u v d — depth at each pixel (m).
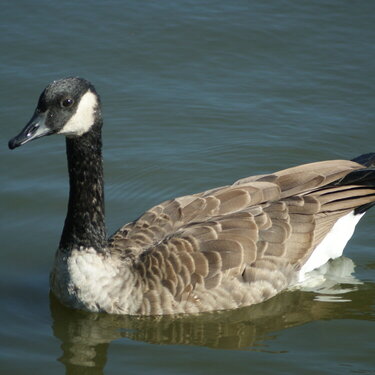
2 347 12.67
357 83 19.44
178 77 19.72
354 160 14.91
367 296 14.09
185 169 17.39
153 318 13.08
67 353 12.64
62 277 13.29
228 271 12.94
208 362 12.37
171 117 18.66
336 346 12.79
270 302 13.63
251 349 12.72
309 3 21.84
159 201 16.55
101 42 20.52
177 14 21.59
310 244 13.59
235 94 19.28
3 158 17.30
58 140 18.09
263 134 18.22
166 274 12.76
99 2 21.88
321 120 18.48
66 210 16.03
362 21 21.28
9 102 18.53
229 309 13.23
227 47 20.61
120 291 12.99
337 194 13.86
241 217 13.29
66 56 20.00
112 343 12.91
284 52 20.45
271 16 21.56
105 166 17.44
